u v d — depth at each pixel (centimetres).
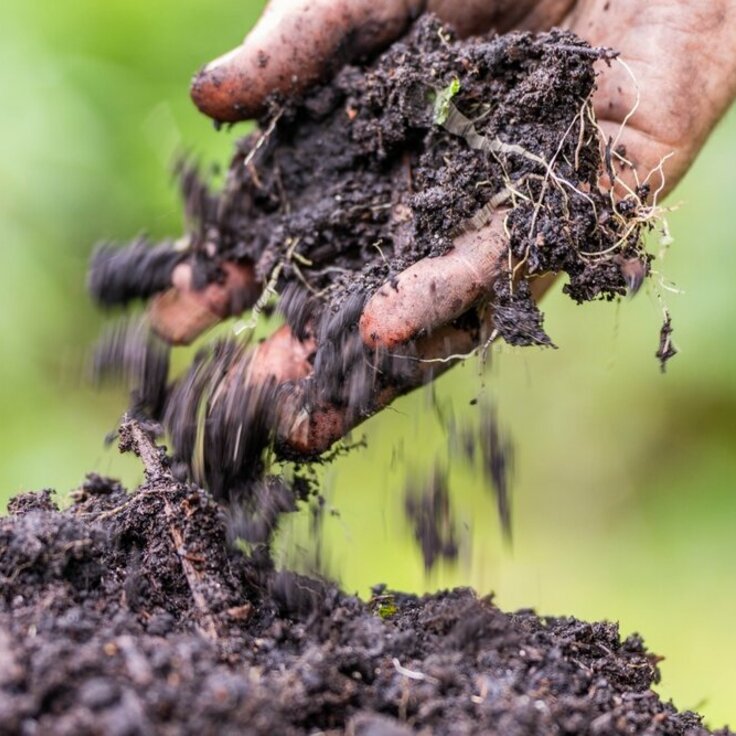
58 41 135
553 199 74
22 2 135
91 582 72
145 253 83
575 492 139
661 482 137
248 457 76
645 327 127
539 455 142
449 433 77
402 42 79
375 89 78
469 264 74
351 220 78
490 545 126
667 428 137
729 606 121
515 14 83
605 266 74
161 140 133
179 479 76
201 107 81
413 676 70
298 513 76
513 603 121
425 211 75
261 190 81
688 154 80
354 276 76
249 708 66
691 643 116
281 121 80
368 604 75
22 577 71
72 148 131
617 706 71
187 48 138
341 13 79
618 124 80
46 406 133
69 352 123
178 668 67
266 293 78
